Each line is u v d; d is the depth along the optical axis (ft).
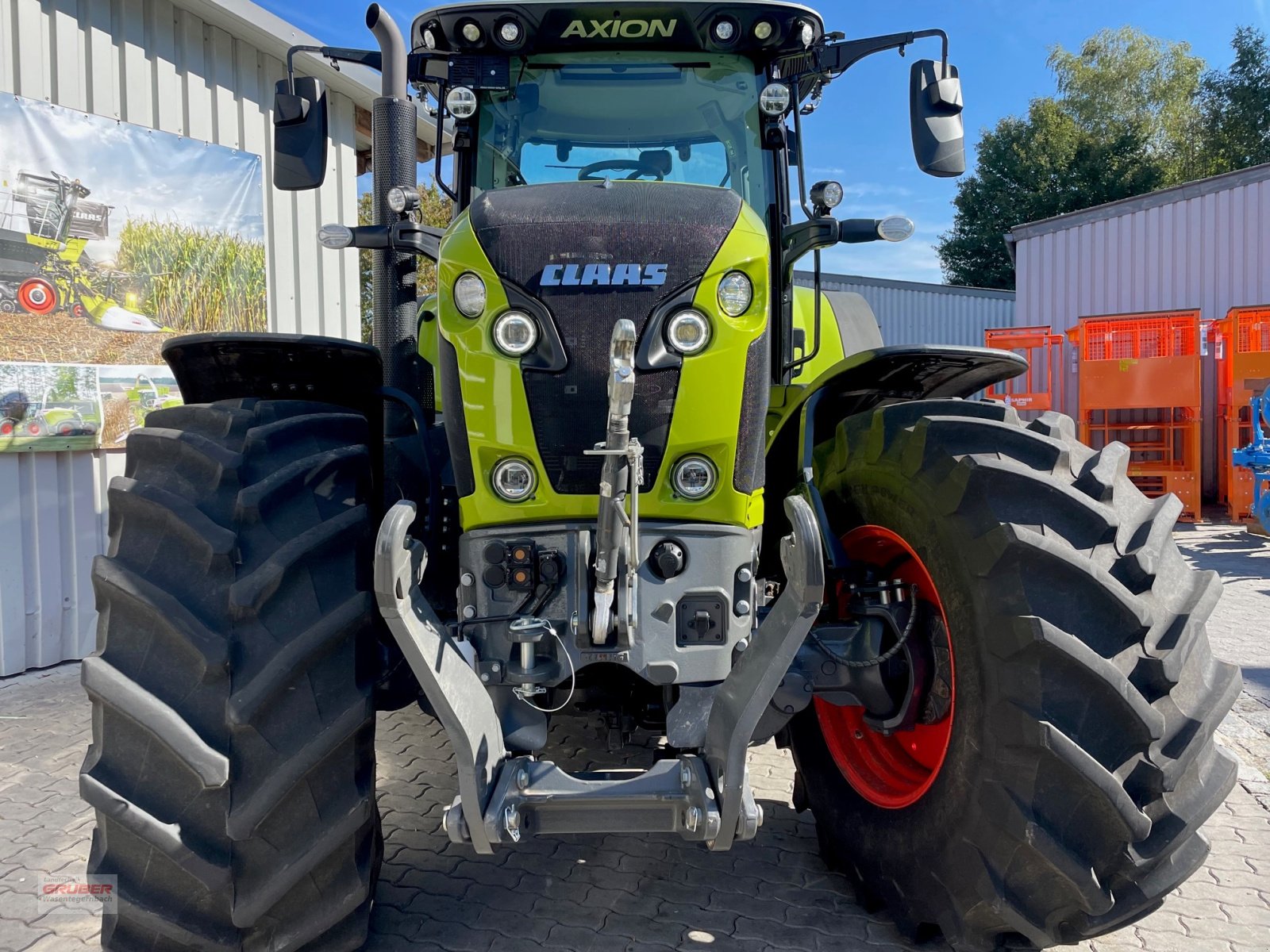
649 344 6.59
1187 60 111.55
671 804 6.21
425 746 12.34
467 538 6.88
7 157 15.33
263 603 6.10
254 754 5.91
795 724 9.19
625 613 6.42
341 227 8.64
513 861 9.06
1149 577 6.41
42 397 15.88
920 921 7.38
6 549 15.55
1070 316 44.62
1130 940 7.73
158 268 17.67
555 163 9.79
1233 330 35.22
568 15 9.36
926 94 8.71
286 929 6.21
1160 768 6.08
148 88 17.61
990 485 6.69
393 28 10.75
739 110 9.87
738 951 7.43
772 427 9.70
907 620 7.52
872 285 55.42
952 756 6.85
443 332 6.91
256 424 7.03
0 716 13.65
